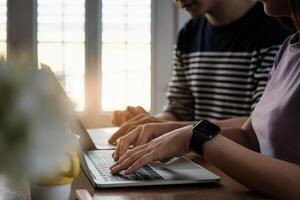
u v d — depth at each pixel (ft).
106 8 10.45
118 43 10.56
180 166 3.45
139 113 5.22
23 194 2.67
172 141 3.27
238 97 6.00
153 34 10.64
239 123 4.73
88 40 10.43
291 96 3.51
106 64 10.56
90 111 10.55
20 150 1.48
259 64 5.68
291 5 3.19
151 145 3.32
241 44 5.93
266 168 2.92
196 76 6.45
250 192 2.96
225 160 3.06
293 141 3.45
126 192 2.84
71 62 10.40
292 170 2.87
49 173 1.67
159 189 2.93
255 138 4.21
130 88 10.70
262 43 5.65
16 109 1.48
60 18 10.32
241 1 5.95
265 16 5.76
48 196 2.36
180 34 6.81
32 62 1.73
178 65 6.82
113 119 5.57
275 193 2.87
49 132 1.57
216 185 3.09
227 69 6.08
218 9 5.99
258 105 4.19
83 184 3.02
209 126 3.24
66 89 1.76
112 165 3.32
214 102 6.29
